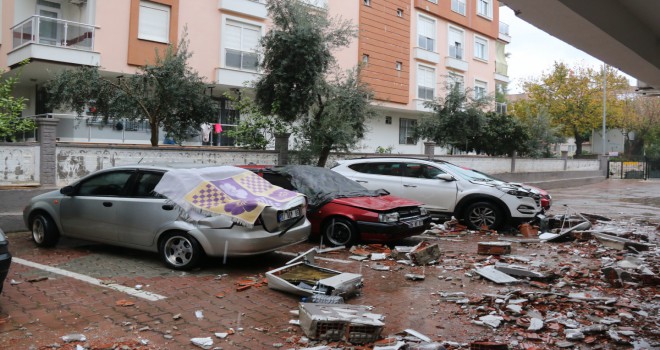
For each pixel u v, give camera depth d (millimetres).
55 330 4547
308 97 13453
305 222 7543
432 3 28766
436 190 10992
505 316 5152
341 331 4449
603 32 7375
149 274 6590
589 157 39844
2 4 16609
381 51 25781
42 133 9812
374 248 8484
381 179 11383
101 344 4234
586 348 4426
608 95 42656
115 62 16531
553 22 6965
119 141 16953
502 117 25781
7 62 16234
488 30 33281
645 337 4676
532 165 28094
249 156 13320
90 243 8492
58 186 10016
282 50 13039
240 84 19266
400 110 27594
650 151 49562
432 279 6730
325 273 6293
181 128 13711
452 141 21719
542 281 6699
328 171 9680
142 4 17172
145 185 7203
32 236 8234
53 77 13250
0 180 9398
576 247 9266
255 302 5562
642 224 13406
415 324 4977
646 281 6598
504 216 10664
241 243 6477
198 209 6574
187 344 4332
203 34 18625
